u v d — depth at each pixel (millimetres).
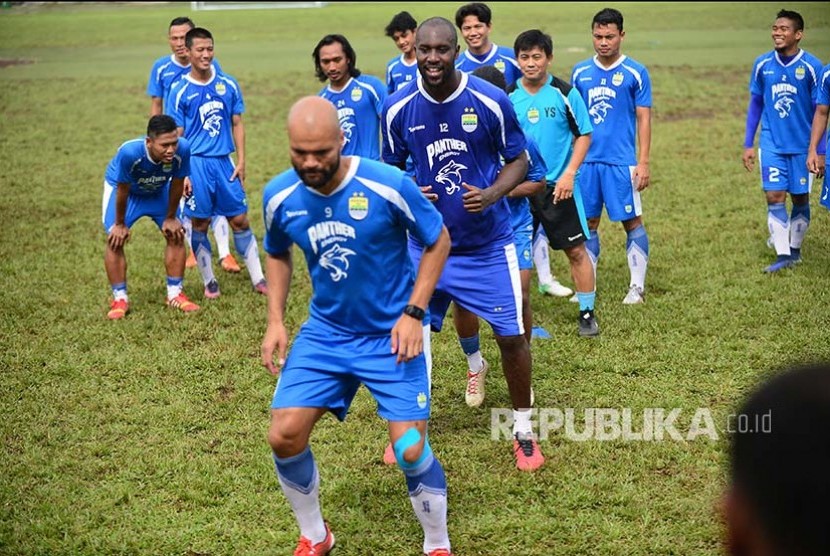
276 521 4648
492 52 8031
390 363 4164
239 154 8148
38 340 7000
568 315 7340
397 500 4805
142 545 4445
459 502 4773
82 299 7875
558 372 6270
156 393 6109
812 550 1223
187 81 7953
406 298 4242
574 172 6512
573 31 26172
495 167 5066
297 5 37969
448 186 4984
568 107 6590
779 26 7816
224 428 5637
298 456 4105
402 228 4137
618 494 4738
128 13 36250
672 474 4953
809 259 8305
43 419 5770
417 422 4145
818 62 7789
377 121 8484
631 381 6102
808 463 1227
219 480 5008
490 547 4387
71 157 13656
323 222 4035
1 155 13773
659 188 11031
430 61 4664
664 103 16344
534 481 4926
